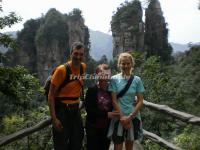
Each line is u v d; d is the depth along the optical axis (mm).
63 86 3596
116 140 3932
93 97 3920
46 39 82875
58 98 3645
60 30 83875
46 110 7621
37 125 4453
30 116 7945
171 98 19344
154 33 80375
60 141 3717
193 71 36062
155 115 13438
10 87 8508
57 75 3545
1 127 10008
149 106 4730
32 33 84812
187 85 29531
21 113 9336
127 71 3893
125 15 76688
